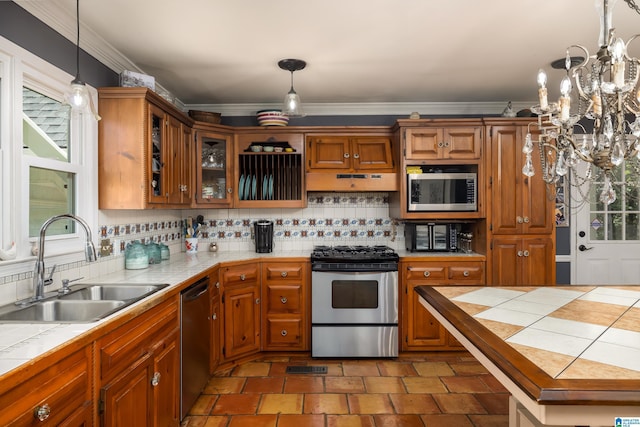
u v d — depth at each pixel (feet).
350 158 11.10
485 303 5.53
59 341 3.84
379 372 9.31
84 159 7.06
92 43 7.17
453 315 4.94
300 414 7.41
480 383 8.71
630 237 12.44
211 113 10.66
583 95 5.56
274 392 8.29
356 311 10.04
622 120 5.25
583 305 5.42
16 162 5.49
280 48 7.84
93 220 7.20
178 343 6.70
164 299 5.98
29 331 4.14
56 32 6.34
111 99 7.34
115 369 4.67
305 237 12.14
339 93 10.87
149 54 8.08
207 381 8.30
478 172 10.51
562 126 5.64
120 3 6.07
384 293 10.02
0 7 5.25
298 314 10.27
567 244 12.48
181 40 7.44
